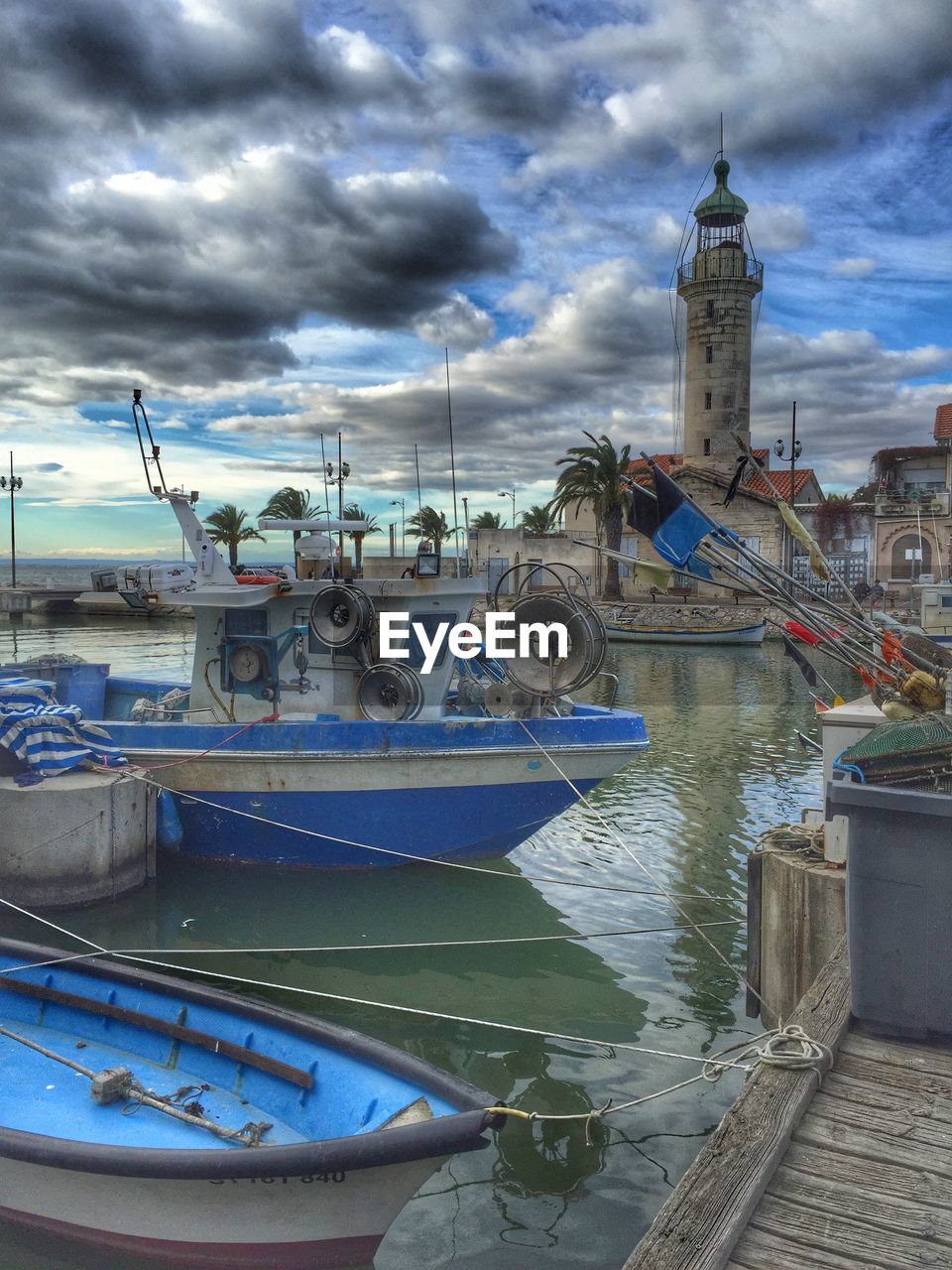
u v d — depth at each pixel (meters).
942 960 4.30
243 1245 4.97
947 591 28.83
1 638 47.03
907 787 4.57
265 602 11.59
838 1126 3.73
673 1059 7.25
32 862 9.77
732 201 52.97
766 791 15.79
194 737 10.93
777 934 6.59
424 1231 5.33
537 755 10.52
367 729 10.53
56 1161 4.86
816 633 7.46
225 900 10.62
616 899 10.83
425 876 11.18
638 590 54.25
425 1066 5.25
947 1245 3.06
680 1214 3.14
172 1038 6.32
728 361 52.34
